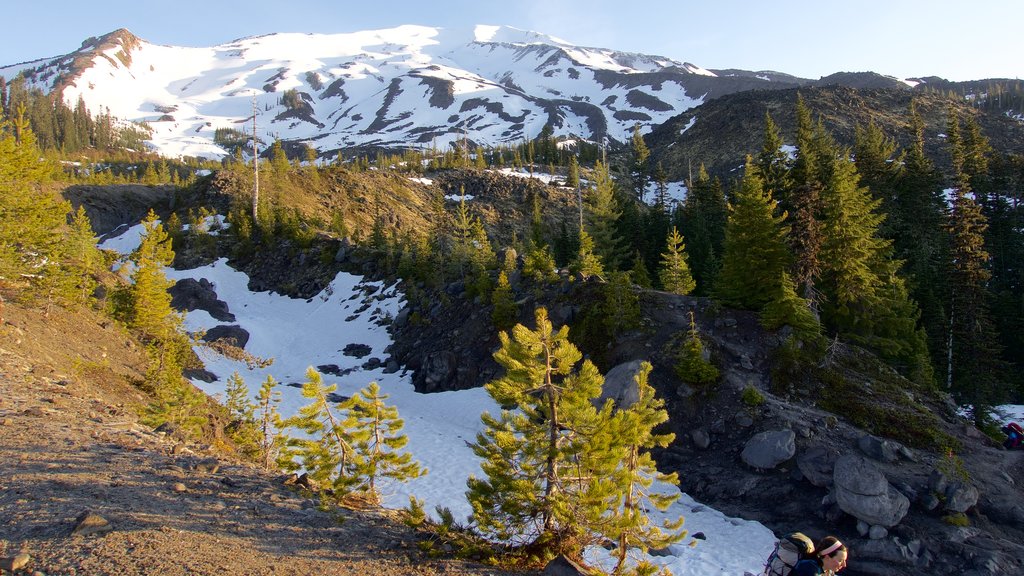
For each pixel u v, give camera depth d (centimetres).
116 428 1355
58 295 2753
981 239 3753
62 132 19100
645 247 6006
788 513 1970
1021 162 6275
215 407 2064
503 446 960
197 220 7288
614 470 954
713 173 12119
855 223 3297
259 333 5188
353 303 5581
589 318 3462
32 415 1305
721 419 2525
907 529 1755
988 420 3244
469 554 918
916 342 3375
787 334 2917
